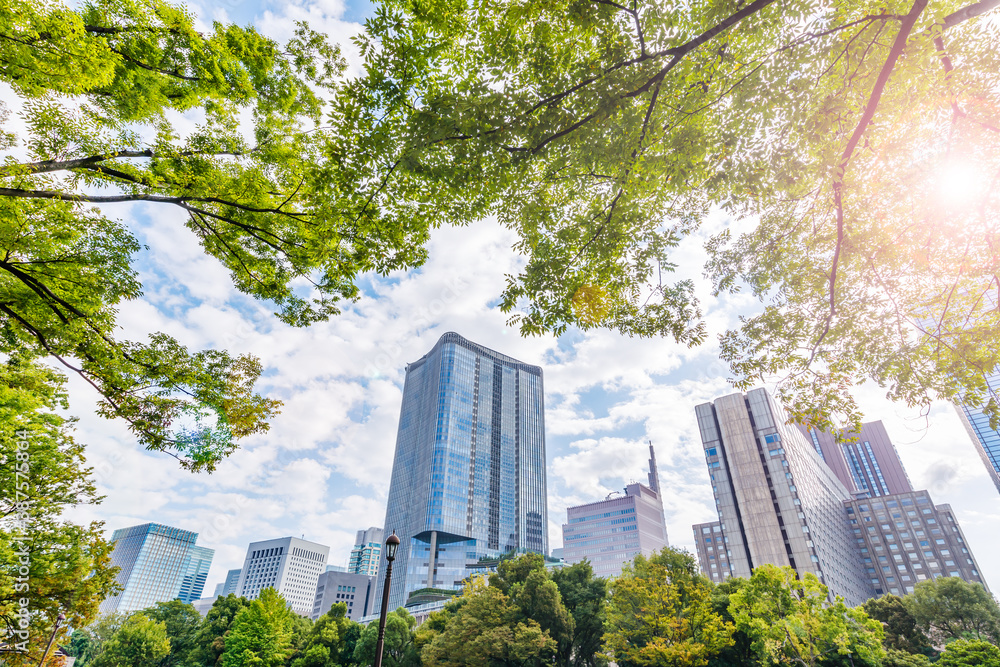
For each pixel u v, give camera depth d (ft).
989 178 24.75
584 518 540.93
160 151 24.85
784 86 23.54
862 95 25.22
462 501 410.52
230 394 30.96
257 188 26.63
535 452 492.54
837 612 98.07
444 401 448.24
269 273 30.86
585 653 120.37
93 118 24.59
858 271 29.55
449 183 24.43
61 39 20.25
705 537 416.67
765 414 280.72
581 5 20.90
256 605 144.66
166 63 24.54
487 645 102.22
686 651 88.17
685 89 23.48
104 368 27.99
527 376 539.29
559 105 22.72
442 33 21.91
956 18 20.53
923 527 369.71
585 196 30.50
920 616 173.78
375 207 25.96
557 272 28.99
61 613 48.47
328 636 152.25
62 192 23.13
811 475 312.50
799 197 29.12
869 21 22.80
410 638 143.74
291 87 27.14
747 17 22.58
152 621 183.83
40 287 26.03
